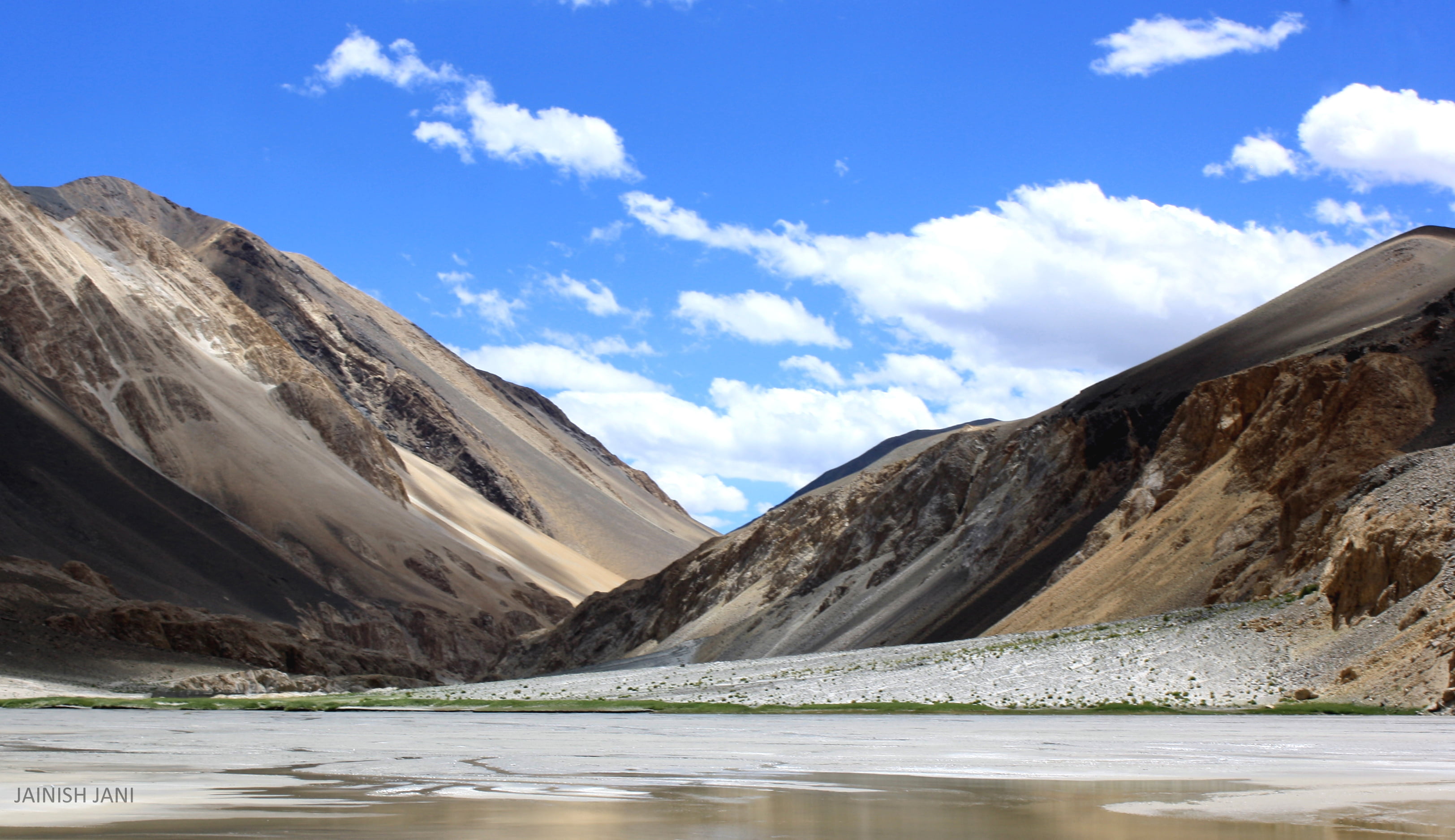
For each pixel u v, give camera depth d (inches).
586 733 1660.9
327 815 661.9
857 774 939.3
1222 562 2982.3
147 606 5821.9
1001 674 2374.5
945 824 639.8
